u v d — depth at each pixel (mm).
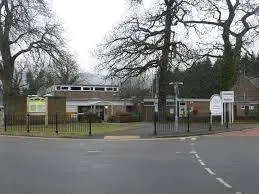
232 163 16969
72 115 58312
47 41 47875
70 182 12727
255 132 35938
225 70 51781
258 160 17906
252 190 11438
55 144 25969
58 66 49375
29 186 12094
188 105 81875
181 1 49500
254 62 65625
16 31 45875
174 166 16125
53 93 84938
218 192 11164
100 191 11312
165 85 51281
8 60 47812
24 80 99188
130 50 49656
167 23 49719
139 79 53062
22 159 18391
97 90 88500
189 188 11719
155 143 26562
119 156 19484
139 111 80875
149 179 13234
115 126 42594
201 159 18266
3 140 29453
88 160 18047
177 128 35906
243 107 88688
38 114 45094
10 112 47188
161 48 49594
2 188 11805
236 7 51156
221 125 42406
